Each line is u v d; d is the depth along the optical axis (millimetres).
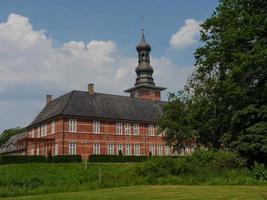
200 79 50000
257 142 36344
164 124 63781
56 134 75125
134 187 29750
